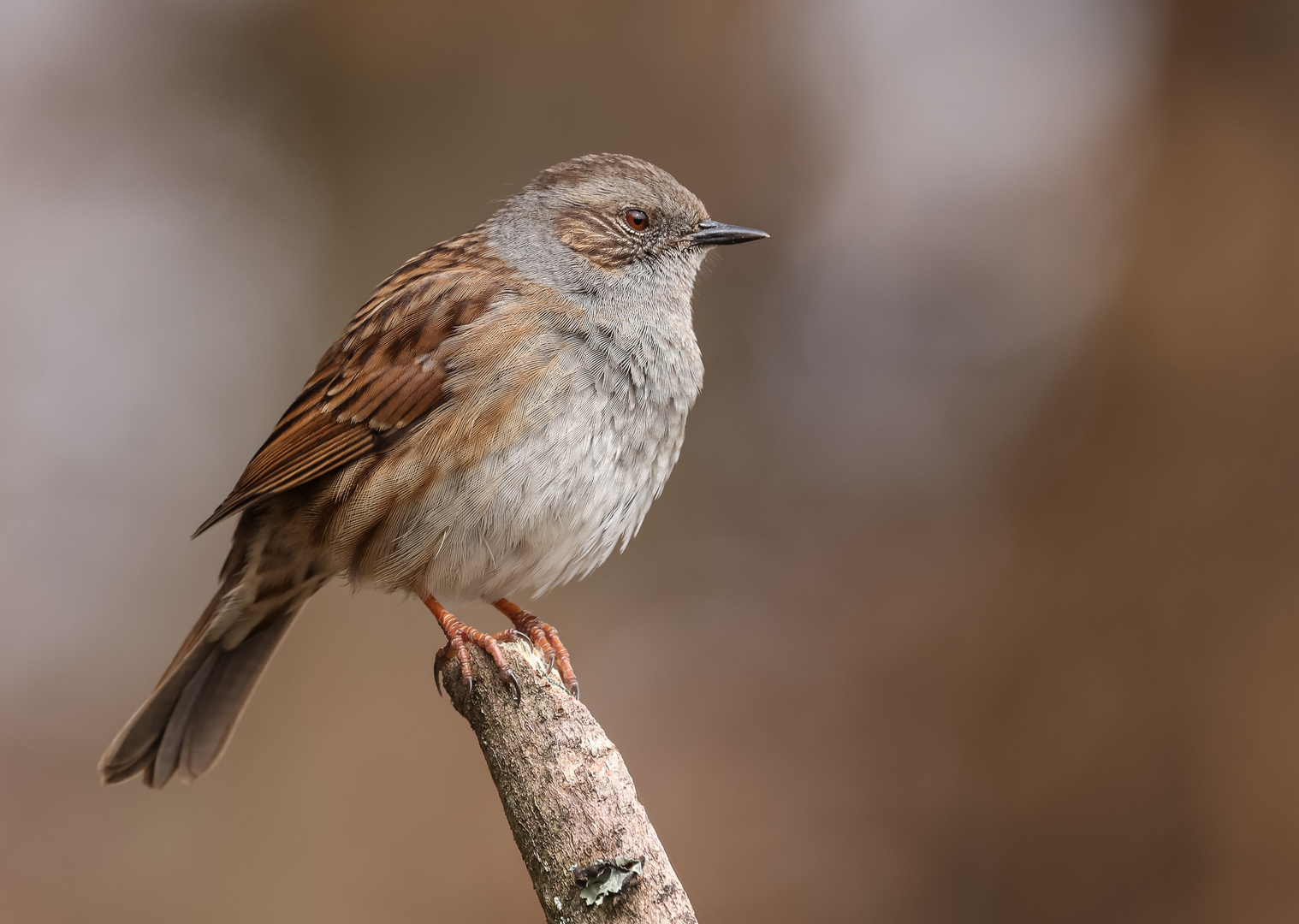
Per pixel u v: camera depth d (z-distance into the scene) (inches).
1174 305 495.5
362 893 466.6
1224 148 502.9
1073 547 498.0
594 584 553.9
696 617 555.5
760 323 585.3
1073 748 477.7
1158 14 533.0
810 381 584.7
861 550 562.3
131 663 559.8
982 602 522.3
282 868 471.8
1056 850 471.5
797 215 582.9
